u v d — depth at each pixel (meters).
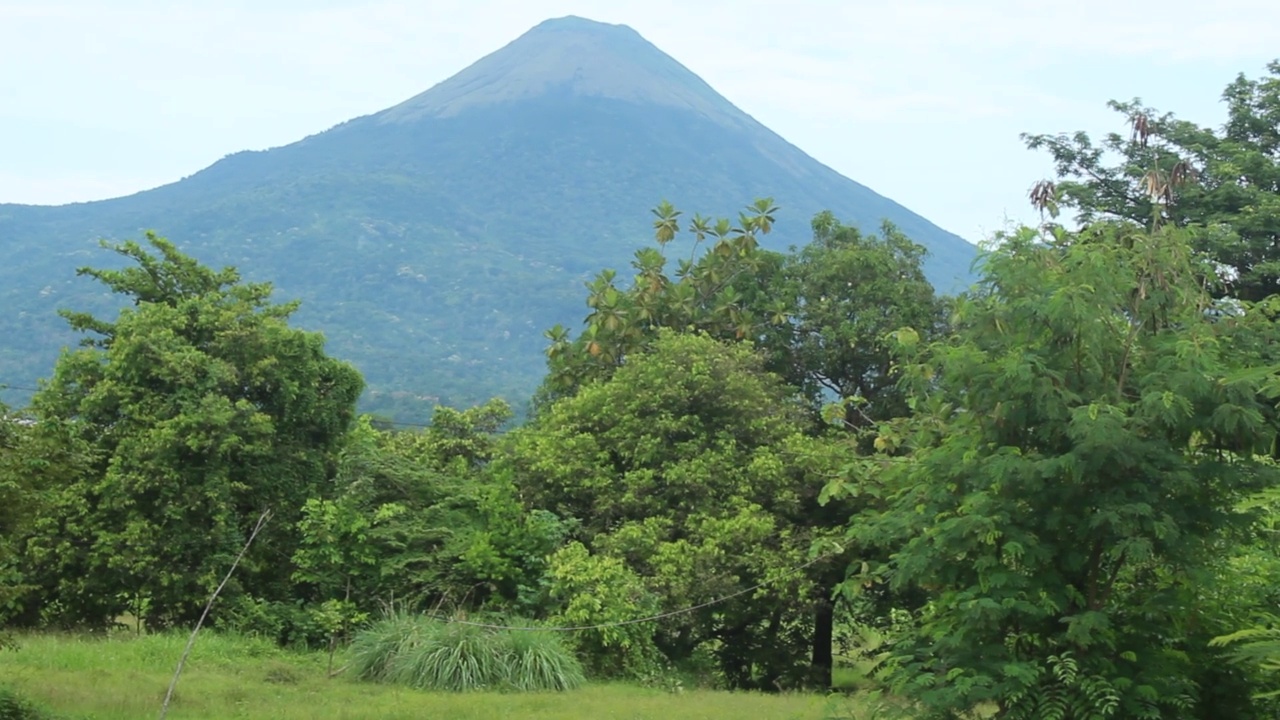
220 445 19.30
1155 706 8.95
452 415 25.06
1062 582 9.46
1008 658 9.45
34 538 18.66
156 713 12.02
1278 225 21.22
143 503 19.20
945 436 10.68
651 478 20.11
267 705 13.35
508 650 16.44
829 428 22.91
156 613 19.45
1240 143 24.59
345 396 21.98
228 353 20.62
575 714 13.76
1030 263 9.90
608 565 18.31
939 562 9.70
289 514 20.45
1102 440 8.79
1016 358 9.41
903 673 9.88
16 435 10.95
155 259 22.80
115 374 19.88
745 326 24.73
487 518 20.02
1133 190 24.73
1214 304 10.44
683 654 20.38
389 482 20.50
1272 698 9.30
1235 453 9.41
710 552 18.73
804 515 21.16
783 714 14.48
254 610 18.83
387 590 19.28
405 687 15.65
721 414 21.16
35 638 17.36
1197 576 8.93
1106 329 9.77
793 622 23.12
